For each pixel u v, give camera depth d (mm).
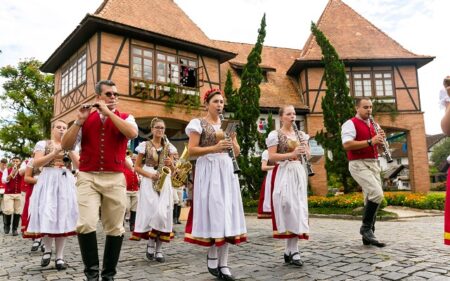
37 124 30156
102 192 3545
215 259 4051
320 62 20469
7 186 9359
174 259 5254
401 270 3975
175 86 16969
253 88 15594
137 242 6895
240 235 4020
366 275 3867
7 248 6840
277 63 23812
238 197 4086
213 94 4273
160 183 5316
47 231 4727
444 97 2799
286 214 4496
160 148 5766
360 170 5379
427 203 13398
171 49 17438
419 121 20547
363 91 20609
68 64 18453
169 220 5254
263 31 16000
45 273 4605
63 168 5047
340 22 22797
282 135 4801
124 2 17234
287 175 4582
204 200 3984
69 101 17969
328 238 6422
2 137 28781
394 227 8320
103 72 15328
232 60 22500
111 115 3441
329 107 14500
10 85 30172
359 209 11594
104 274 3568
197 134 4133
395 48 21344
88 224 3426
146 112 16328
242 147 15320
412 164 20422
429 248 5145
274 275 4062
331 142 14523
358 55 20766
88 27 15352
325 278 3844
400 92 20672
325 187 19516
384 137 5289
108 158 3547
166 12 18734
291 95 21578
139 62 16406
